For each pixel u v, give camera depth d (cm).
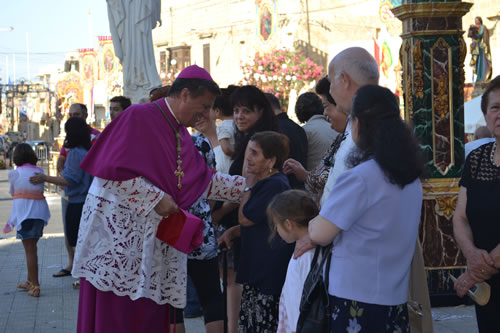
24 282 734
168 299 361
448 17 581
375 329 277
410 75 589
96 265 348
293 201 321
